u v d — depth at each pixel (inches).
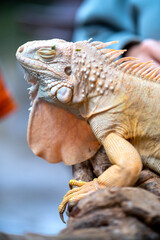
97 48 22.9
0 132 106.9
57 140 24.1
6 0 103.7
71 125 23.9
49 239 18.6
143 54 31.9
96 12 39.2
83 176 24.4
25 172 85.3
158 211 19.4
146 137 22.9
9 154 96.4
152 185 22.4
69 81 22.7
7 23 107.3
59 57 22.7
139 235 19.0
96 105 22.8
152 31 37.3
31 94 23.7
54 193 73.1
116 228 19.2
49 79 22.8
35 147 24.2
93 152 24.2
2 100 43.4
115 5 39.2
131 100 22.6
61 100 22.8
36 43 23.0
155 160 23.2
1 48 110.1
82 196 21.3
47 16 58.6
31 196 70.4
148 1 37.4
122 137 22.5
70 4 54.7
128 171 21.2
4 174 83.4
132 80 22.8
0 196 68.4
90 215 19.9
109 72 22.7
